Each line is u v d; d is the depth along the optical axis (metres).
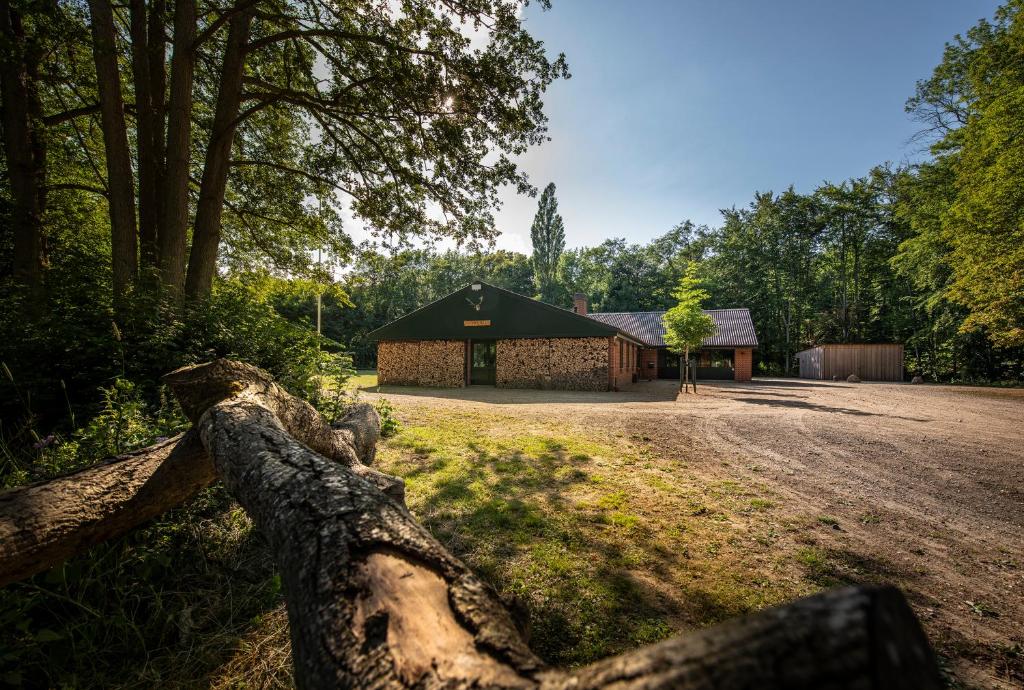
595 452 5.16
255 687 1.65
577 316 14.71
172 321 4.56
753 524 3.17
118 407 2.93
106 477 1.89
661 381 21.67
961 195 15.02
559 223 45.69
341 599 0.96
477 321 15.80
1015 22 13.71
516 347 15.48
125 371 3.80
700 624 2.04
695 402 10.80
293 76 8.69
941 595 2.35
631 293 43.59
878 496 3.83
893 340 29.50
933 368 26.94
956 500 3.75
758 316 34.22
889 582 2.47
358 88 7.69
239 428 1.91
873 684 0.34
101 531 1.84
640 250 50.94
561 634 1.94
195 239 7.02
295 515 1.28
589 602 2.17
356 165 8.55
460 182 8.02
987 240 13.45
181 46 6.36
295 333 5.50
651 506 3.45
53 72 7.37
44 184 7.19
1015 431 6.88
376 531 1.16
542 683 0.65
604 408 9.29
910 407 10.05
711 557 2.66
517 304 15.40
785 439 6.14
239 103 7.36
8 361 3.47
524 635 1.29
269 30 8.11
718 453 5.29
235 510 2.67
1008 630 2.08
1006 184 12.63
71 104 8.33
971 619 2.16
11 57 5.75
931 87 20.56
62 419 3.41
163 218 6.25
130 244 5.98
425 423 6.95
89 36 6.32
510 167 7.63
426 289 49.00
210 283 7.07
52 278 4.79
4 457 2.42
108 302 4.49
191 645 1.86
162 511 2.15
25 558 1.54
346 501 1.32
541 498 3.56
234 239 10.76
